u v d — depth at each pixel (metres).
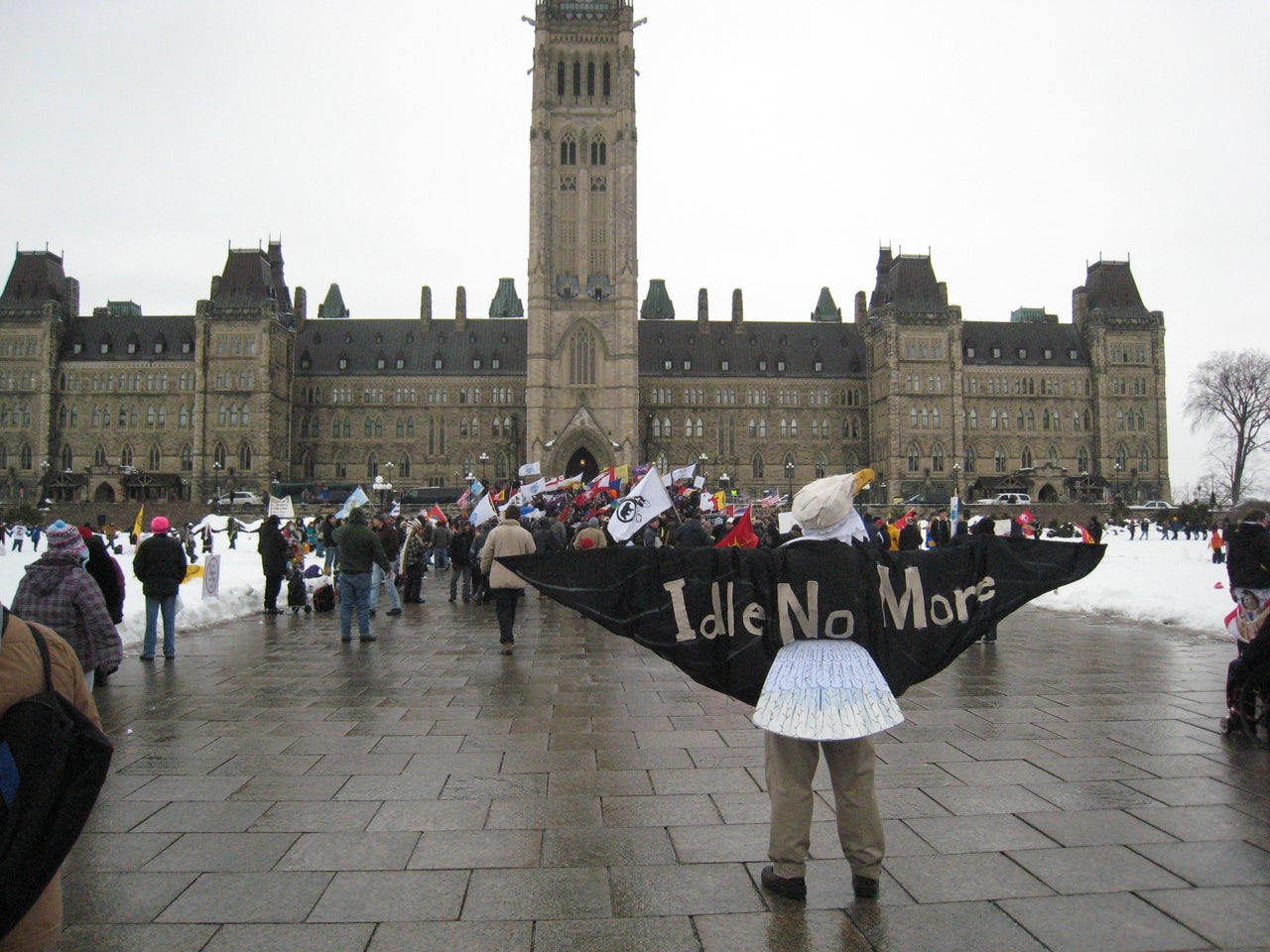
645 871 7.28
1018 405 138.50
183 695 14.25
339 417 141.88
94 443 132.50
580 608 6.98
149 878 7.14
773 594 6.86
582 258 121.81
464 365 144.12
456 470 141.62
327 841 7.93
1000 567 7.36
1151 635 20.75
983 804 8.84
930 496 129.12
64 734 4.31
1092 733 11.63
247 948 6.03
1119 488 136.62
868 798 6.69
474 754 10.78
